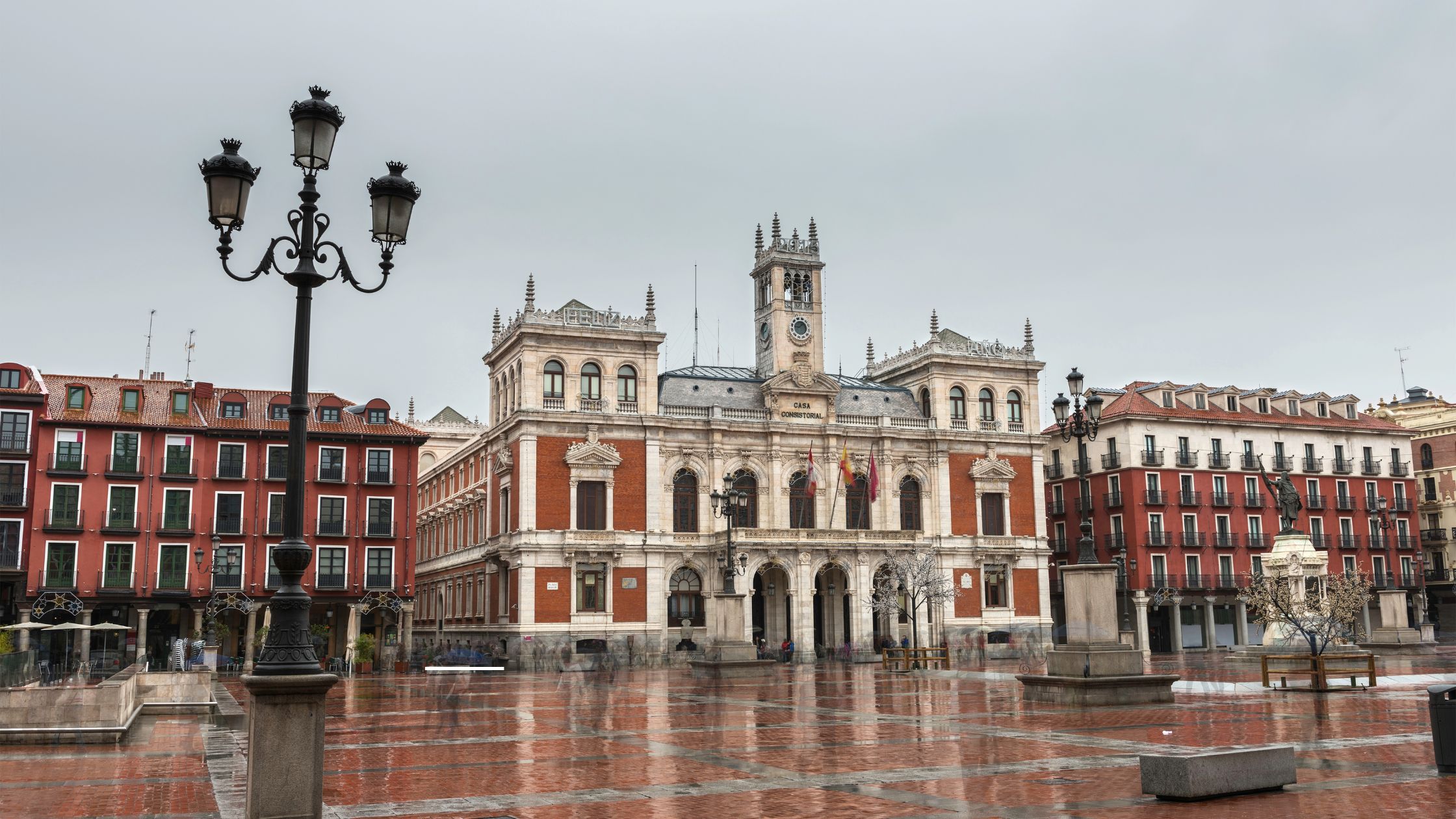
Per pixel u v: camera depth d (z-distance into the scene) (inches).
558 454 2955.2
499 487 3137.3
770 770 840.9
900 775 803.4
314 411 2928.2
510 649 2906.0
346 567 2829.7
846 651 2999.5
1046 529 3878.0
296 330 614.2
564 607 2891.2
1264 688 1536.7
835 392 3309.5
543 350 2987.2
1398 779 718.5
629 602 2962.6
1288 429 3932.1
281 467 2827.3
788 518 3206.2
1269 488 2659.9
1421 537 4315.9
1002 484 3442.4
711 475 3125.0
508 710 1461.6
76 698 1127.6
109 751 1045.2
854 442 3307.1
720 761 898.1
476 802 719.1
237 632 2817.4
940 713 1282.0
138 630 2674.7
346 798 737.6
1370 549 3951.8
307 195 627.5
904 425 3388.3
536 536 2888.8
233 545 2751.0
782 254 3361.2
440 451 4675.2
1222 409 3917.3
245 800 748.6
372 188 669.3
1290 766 689.6
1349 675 1486.2
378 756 960.9
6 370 2684.5
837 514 3250.5
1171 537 3651.6
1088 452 3850.9
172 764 951.0
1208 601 3673.7
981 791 722.2
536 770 860.6
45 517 2618.1
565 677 2379.4
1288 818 599.5
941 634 3275.1
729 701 1569.9
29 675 1294.3
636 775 829.8
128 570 2662.4
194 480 2741.1
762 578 3211.1
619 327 3078.2
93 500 2664.9
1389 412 4694.9
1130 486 3649.1
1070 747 927.7
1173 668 2186.3
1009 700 1437.0
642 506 3026.6
